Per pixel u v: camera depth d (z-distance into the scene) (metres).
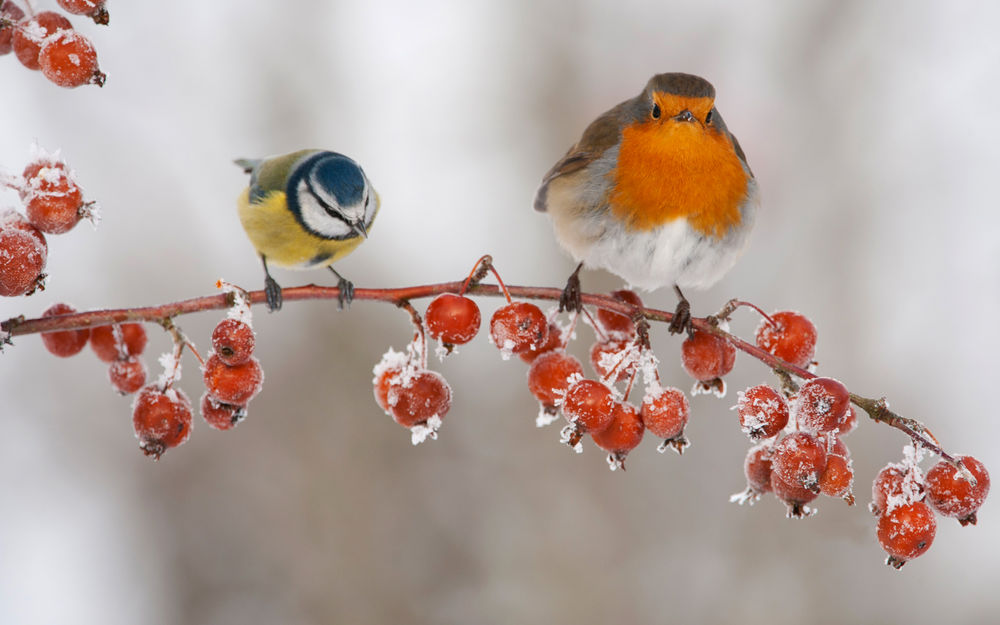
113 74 14.15
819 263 13.27
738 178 7.84
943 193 13.59
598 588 11.02
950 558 11.08
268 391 11.99
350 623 10.91
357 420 11.94
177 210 13.09
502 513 11.52
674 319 5.65
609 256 8.05
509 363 12.42
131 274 12.47
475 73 15.11
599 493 11.62
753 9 14.88
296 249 8.93
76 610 10.39
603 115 8.58
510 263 13.38
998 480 11.37
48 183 4.73
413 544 11.34
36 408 11.59
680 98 7.58
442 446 11.93
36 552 10.79
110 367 5.78
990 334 12.52
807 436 4.80
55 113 13.50
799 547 11.22
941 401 12.05
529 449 11.91
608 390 5.04
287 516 11.39
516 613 10.92
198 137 13.85
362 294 5.31
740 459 11.71
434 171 14.34
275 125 14.28
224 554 11.17
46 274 4.80
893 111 14.21
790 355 5.60
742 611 10.84
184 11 14.81
